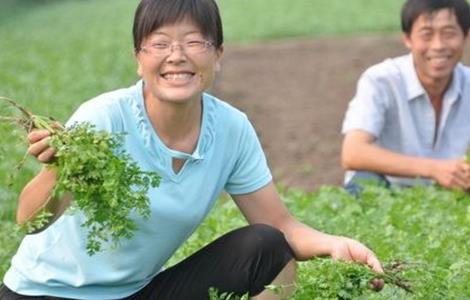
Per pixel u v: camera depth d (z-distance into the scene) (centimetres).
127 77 2422
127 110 662
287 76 2511
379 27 3350
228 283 673
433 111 1134
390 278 682
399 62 1134
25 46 3158
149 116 664
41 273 673
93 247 621
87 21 4059
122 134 622
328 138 1917
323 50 2856
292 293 671
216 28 654
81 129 614
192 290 678
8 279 688
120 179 613
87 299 676
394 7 3931
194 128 670
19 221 645
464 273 770
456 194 1092
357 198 1119
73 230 662
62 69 2573
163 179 664
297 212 1064
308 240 696
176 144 667
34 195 632
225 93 2333
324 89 2359
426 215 1017
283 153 1827
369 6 3984
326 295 661
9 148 1396
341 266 665
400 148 1147
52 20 4209
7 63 2723
